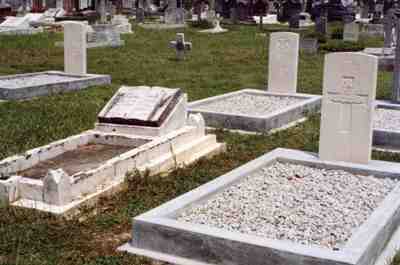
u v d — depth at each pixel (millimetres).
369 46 16781
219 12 28484
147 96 5492
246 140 6250
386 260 3330
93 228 3807
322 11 26453
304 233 3457
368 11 29547
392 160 5594
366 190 4234
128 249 3467
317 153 5191
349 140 4781
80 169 4547
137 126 5273
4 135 6090
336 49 15547
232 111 7281
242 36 19516
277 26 24375
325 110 4809
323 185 4355
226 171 5121
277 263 3092
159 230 3398
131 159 4637
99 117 5418
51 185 3982
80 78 9602
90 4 29375
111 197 4281
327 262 2977
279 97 8227
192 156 5363
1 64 12242
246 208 3879
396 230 3736
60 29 19031
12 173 4430
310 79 10773
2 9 23344
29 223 3779
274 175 4605
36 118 7012
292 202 4000
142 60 13094
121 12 29469
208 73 11430
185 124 5660
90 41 15320
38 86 8547
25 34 17656
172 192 4480
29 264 3273
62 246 3525
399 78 7879
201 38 18547
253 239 3197
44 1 26984
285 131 6672
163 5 31859
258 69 12172
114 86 9672
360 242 3166
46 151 4801
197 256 3309
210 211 3816
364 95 4660
